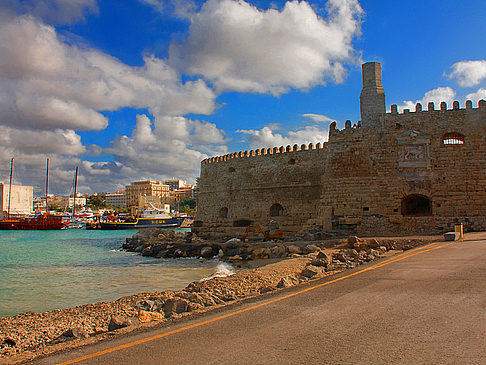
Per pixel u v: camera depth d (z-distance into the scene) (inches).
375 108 1726.1
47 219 5625.0
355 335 347.6
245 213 2295.8
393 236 1562.5
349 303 471.2
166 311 548.7
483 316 383.9
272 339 349.7
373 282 601.6
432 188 1609.3
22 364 341.1
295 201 2111.2
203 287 716.7
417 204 1769.2
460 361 277.1
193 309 536.1
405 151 1659.7
